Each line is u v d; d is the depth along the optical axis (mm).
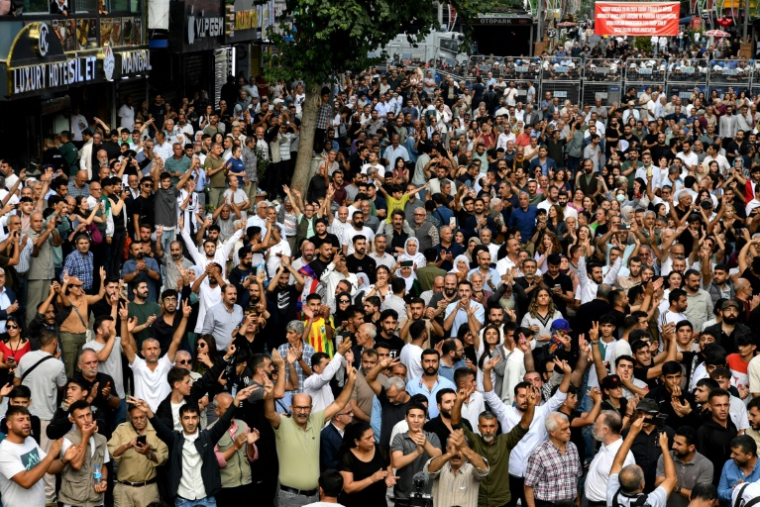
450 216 34125
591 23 115938
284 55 43250
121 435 18609
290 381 21344
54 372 21125
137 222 30953
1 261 26203
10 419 17328
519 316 27469
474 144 46250
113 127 46375
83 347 23156
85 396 19688
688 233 34281
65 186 31500
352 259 29109
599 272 29078
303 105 43156
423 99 61281
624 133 52750
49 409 21125
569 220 32875
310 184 39062
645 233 32188
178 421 19312
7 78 33375
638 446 19172
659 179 43094
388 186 37594
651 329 26531
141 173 36750
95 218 30312
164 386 21891
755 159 48844
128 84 49438
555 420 18391
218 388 19969
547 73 74062
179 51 49438
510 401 22688
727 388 20906
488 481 18953
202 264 28516
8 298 25281
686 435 18297
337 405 19203
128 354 21953
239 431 19312
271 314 26219
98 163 37188
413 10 42344
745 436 18359
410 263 29078
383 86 63375
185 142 40875
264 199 38500
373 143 44312
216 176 38219
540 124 51094
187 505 18109
